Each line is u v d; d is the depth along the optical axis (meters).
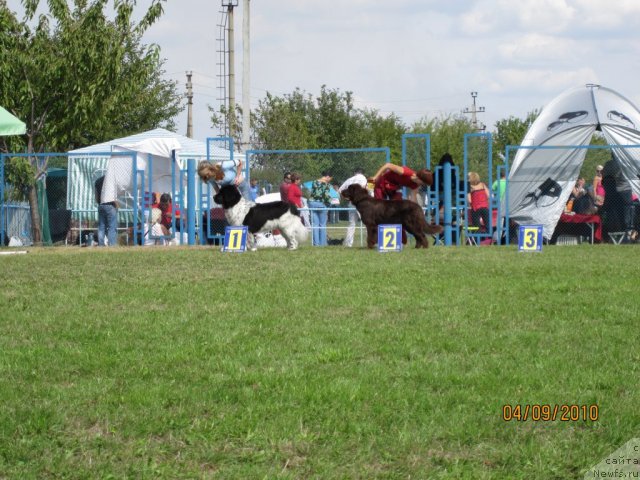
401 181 18.08
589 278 12.11
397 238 17.06
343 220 21.64
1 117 17.81
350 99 60.66
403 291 10.98
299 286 11.48
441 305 9.91
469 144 41.72
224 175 17.53
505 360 7.33
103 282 12.21
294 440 5.40
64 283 12.17
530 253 16.39
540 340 8.10
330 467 5.00
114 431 5.61
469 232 20.91
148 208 22.14
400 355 7.58
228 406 6.08
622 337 8.19
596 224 20.69
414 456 5.16
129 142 26.75
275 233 20.73
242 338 8.30
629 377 6.73
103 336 8.45
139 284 11.93
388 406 6.05
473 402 6.13
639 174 20.58
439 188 20.77
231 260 15.20
